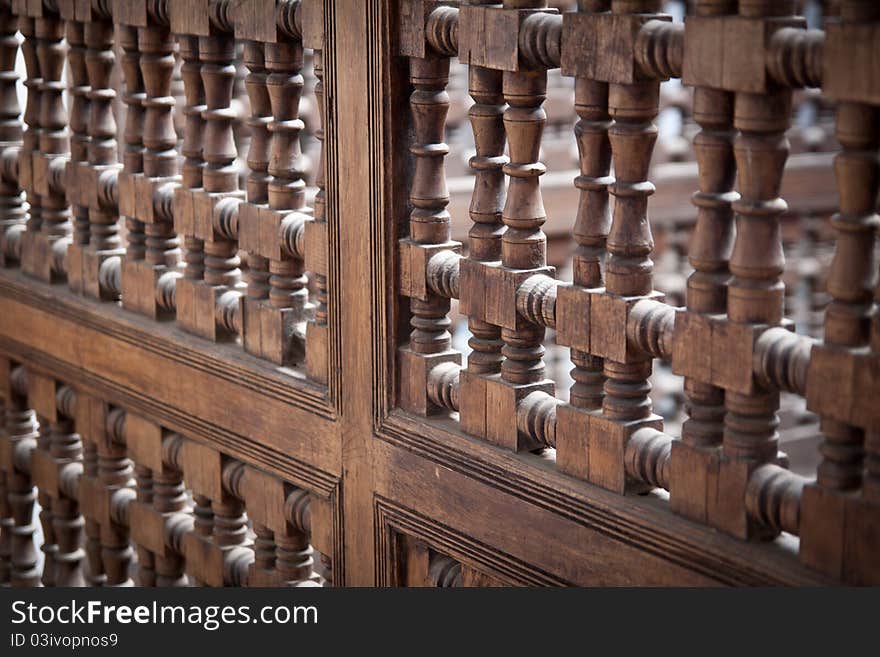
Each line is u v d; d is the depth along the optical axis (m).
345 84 2.76
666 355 2.25
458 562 2.79
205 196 3.25
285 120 3.02
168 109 3.43
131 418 3.64
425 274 2.70
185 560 3.68
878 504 1.95
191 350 3.34
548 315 2.46
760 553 2.12
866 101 1.85
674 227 7.68
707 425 2.22
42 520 4.22
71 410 3.95
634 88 2.22
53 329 3.88
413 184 2.72
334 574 3.03
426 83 2.63
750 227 2.07
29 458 4.21
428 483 2.73
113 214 3.72
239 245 3.17
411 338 2.78
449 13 2.56
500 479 2.56
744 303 2.09
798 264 7.60
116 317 3.60
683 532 2.22
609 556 2.36
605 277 2.33
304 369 3.12
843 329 1.96
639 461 2.32
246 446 3.22
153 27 3.33
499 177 2.59
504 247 2.53
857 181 1.92
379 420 2.83
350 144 2.78
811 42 1.93
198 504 3.47
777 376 2.06
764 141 2.04
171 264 3.53
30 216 4.01
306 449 3.05
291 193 3.06
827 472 2.03
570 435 2.44
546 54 2.37
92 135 3.63
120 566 3.90
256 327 3.18
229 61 3.19
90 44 3.56
